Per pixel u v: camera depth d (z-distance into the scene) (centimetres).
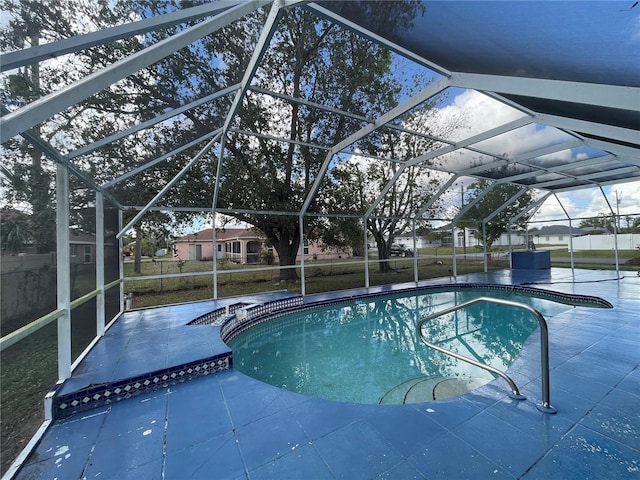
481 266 1353
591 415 224
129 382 282
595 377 287
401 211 1003
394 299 845
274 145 708
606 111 259
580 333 419
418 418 226
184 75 331
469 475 169
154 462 188
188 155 580
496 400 248
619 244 1289
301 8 272
